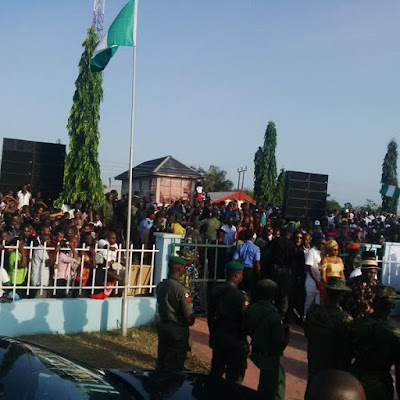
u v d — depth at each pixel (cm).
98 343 718
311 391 181
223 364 516
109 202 1458
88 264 796
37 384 269
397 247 1076
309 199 1609
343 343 427
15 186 1415
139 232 1168
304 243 951
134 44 780
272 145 3972
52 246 771
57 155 1462
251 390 375
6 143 1405
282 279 859
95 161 1623
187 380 370
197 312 887
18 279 738
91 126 1616
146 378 361
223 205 1766
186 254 729
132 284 830
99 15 2852
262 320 460
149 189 3616
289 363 689
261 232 1171
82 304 764
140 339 750
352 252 912
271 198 3931
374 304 418
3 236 730
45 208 1295
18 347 311
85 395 281
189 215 1609
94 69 833
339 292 442
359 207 3819
